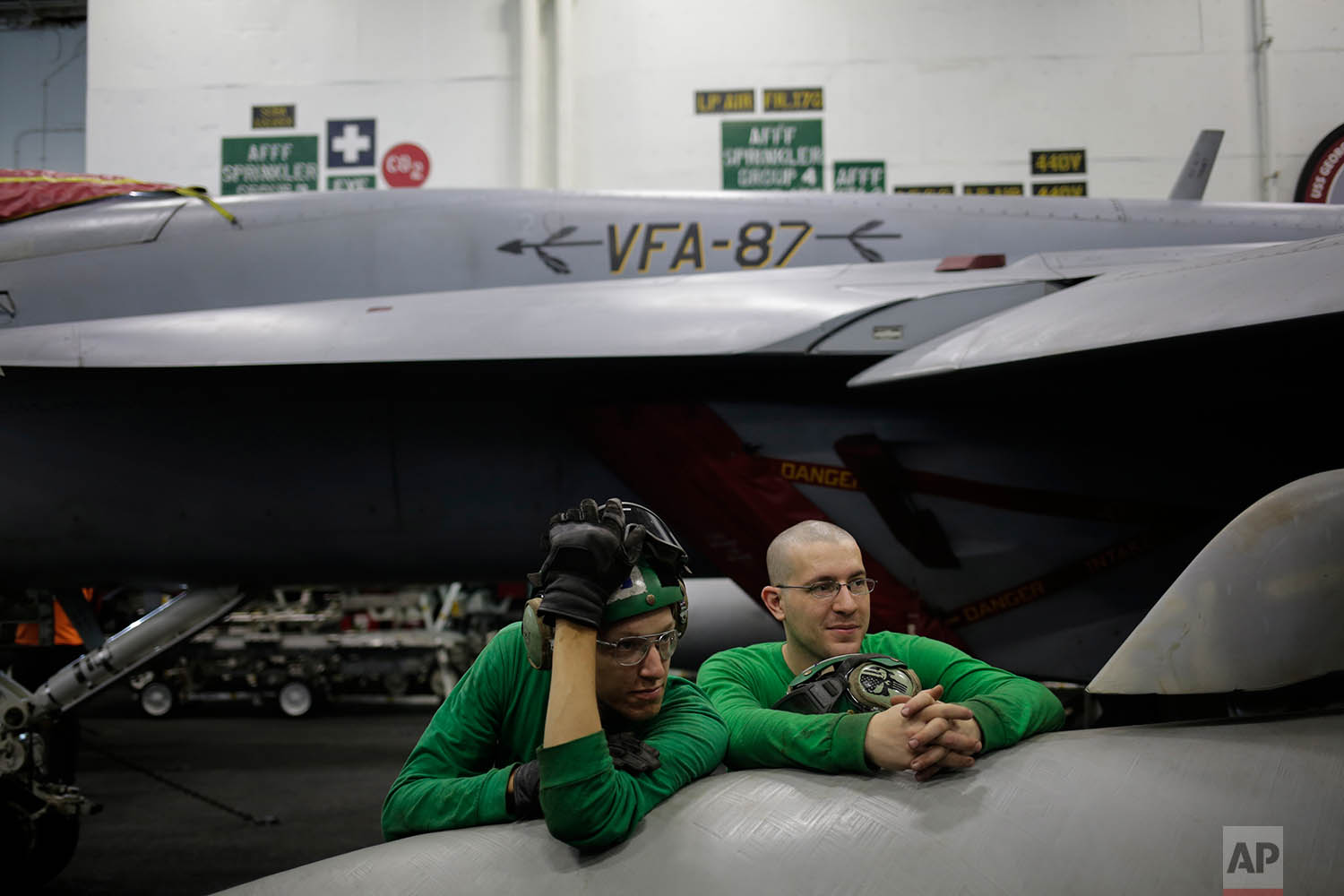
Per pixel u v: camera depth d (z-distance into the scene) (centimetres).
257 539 445
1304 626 140
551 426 437
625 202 493
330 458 438
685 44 1061
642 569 141
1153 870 113
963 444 413
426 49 1082
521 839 133
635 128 1058
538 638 137
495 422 438
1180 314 286
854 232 486
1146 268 363
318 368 400
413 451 438
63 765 498
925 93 1045
